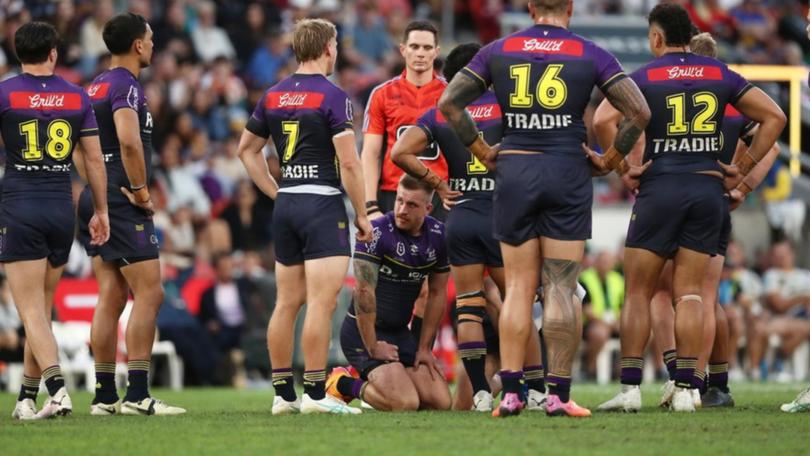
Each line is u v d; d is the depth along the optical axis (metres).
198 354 56.62
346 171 29.06
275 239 29.94
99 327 31.14
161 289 31.38
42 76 29.17
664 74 28.97
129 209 30.84
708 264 29.28
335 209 29.47
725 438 23.77
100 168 29.44
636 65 67.25
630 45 67.88
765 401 36.38
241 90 74.12
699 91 28.81
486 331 33.00
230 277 59.06
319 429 25.47
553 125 26.45
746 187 32.25
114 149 30.83
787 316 63.91
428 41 35.12
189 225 64.44
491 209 30.36
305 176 29.39
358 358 32.56
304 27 29.69
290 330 30.19
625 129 26.48
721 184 29.05
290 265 29.98
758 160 29.39
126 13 31.06
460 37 92.25
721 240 31.97
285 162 29.58
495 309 32.75
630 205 71.00
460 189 30.72
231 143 70.56
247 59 79.06
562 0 26.94
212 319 58.25
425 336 32.69
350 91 77.06
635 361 29.50
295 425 26.41
